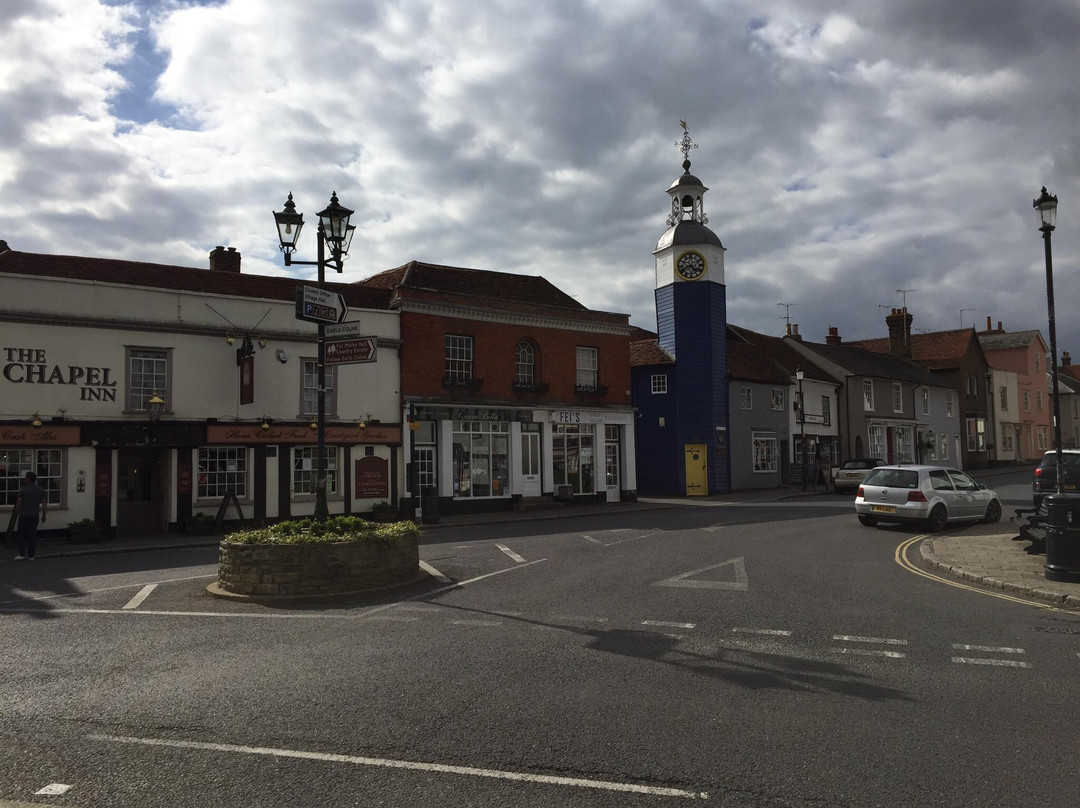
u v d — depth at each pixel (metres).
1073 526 10.77
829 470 36.09
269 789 4.43
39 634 8.33
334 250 12.37
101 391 19.17
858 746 5.01
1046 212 14.22
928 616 8.98
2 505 17.98
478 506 25.70
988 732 5.27
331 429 22.55
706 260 34.59
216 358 20.81
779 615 9.02
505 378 26.81
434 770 4.67
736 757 4.84
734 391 36.16
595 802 4.25
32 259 19.47
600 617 8.97
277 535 10.91
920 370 51.91
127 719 5.60
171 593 10.91
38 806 4.20
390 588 11.00
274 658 7.27
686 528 19.03
